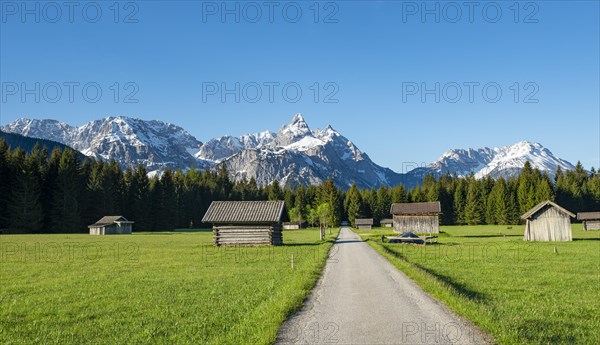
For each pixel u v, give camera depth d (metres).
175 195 149.88
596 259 37.66
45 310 17.19
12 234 99.31
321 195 197.75
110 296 20.08
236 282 23.66
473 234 94.38
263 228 55.91
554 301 18.45
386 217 191.38
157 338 12.81
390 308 15.99
